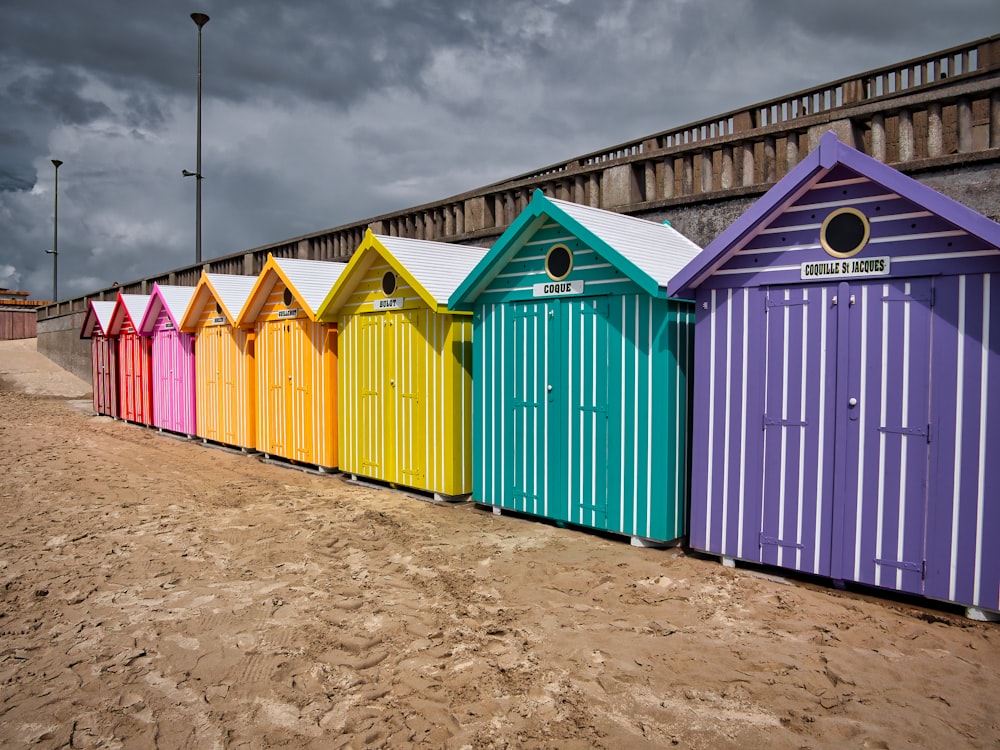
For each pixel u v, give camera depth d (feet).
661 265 22.70
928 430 16.83
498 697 13.39
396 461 31.53
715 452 20.67
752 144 27.96
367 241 30.71
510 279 26.11
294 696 13.67
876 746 11.54
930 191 16.19
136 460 41.83
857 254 17.78
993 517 15.99
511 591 18.92
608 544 22.97
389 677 14.30
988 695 13.05
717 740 11.81
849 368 18.03
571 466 24.39
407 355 30.60
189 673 14.73
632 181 32.27
